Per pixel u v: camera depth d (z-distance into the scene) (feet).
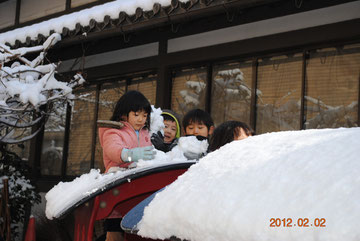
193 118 11.18
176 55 22.13
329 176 2.67
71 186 6.92
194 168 3.81
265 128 19.11
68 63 27.71
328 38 17.17
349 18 16.72
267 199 2.79
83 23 21.33
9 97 17.10
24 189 23.26
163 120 11.43
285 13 18.49
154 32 23.18
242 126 8.75
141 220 4.02
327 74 17.61
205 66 21.52
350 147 2.94
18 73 17.92
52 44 20.66
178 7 17.52
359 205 2.35
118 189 6.43
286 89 18.67
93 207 6.26
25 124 19.31
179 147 9.01
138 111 9.25
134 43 24.18
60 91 19.17
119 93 25.64
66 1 29.19
